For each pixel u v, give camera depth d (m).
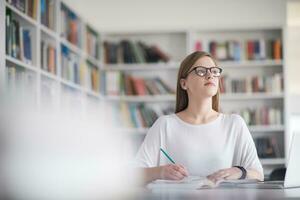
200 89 2.03
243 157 2.00
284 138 5.80
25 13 3.82
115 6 5.94
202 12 5.86
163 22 5.89
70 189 0.34
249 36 6.01
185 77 2.10
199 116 2.05
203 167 1.96
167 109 5.87
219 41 6.01
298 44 6.52
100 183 0.39
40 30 4.15
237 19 5.82
